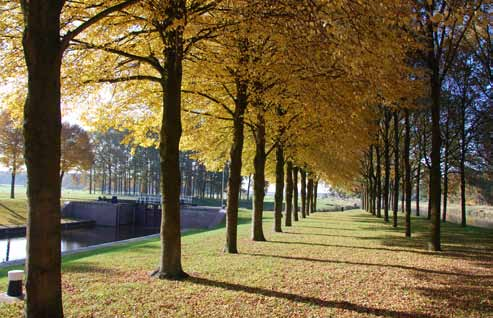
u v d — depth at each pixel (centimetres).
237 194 1360
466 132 2783
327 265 1109
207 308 681
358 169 3403
